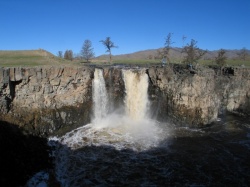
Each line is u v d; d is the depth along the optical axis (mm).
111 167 26266
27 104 31969
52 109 34250
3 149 24828
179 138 34062
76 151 29781
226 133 36062
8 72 29281
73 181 23766
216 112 41844
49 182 23562
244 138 34281
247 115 44844
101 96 40281
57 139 32844
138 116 42594
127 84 41344
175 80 39062
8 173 22922
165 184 23234
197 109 38531
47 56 53156
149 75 41406
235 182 23703
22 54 52500
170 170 25703
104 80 40188
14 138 27453
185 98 38469
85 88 38156
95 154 29109
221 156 28859
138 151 29969
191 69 41062
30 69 31625
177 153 29484
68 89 36406
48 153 29141
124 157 28406
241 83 45750
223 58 61594
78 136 34125
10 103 30312
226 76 44531
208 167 26375
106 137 33969
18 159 25312
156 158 28234
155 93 41438
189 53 57719
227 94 44156
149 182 23562
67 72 35562
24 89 31500
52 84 34312
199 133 36031
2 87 28625
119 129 37125
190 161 27625
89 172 25328
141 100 42438
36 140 30344
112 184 23250
